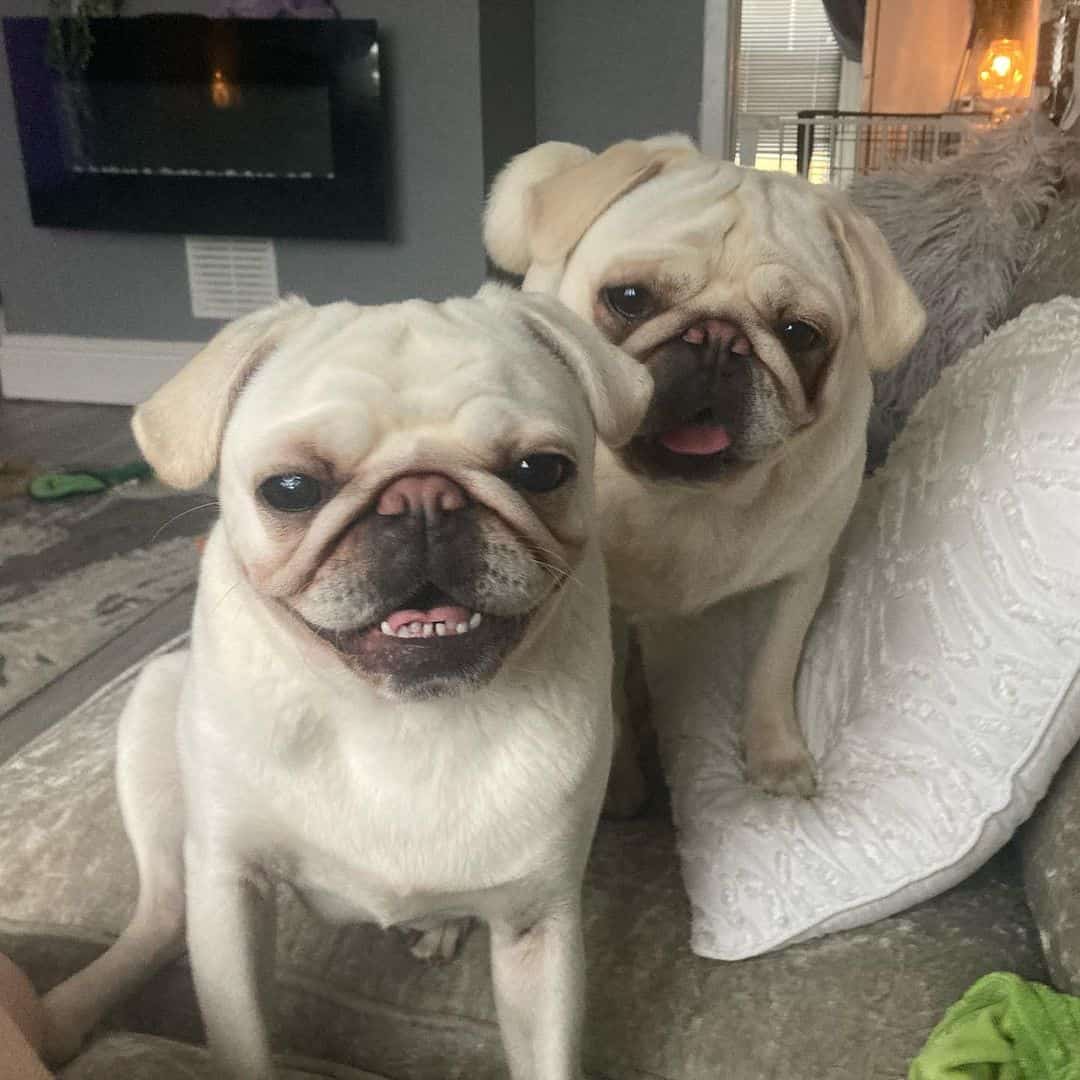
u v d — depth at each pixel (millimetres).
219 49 3291
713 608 1287
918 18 3715
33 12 3355
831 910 979
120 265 3631
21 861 1118
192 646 853
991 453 1036
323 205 3422
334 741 791
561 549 744
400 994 982
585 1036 941
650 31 3744
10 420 3467
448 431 705
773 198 1098
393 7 3270
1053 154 1424
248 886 842
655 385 1032
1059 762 946
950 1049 773
